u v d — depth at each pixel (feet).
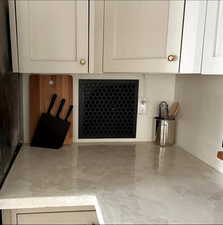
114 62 3.99
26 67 3.83
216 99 3.92
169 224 2.35
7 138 3.61
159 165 4.11
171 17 3.63
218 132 3.89
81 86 5.09
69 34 3.81
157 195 2.99
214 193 3.09
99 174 3.65
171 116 5.29
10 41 3.75
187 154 4.75
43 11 3.71
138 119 5.45
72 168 3.87
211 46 3.16
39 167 3.88
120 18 3.86
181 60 3.73
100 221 2.55
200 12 3.37
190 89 4.76
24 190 3.08
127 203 2.77
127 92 5.29
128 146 5.18
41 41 3.79
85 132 5.32
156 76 5.35
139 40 3.85
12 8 3.61
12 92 4.01
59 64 3.87
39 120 4.90
